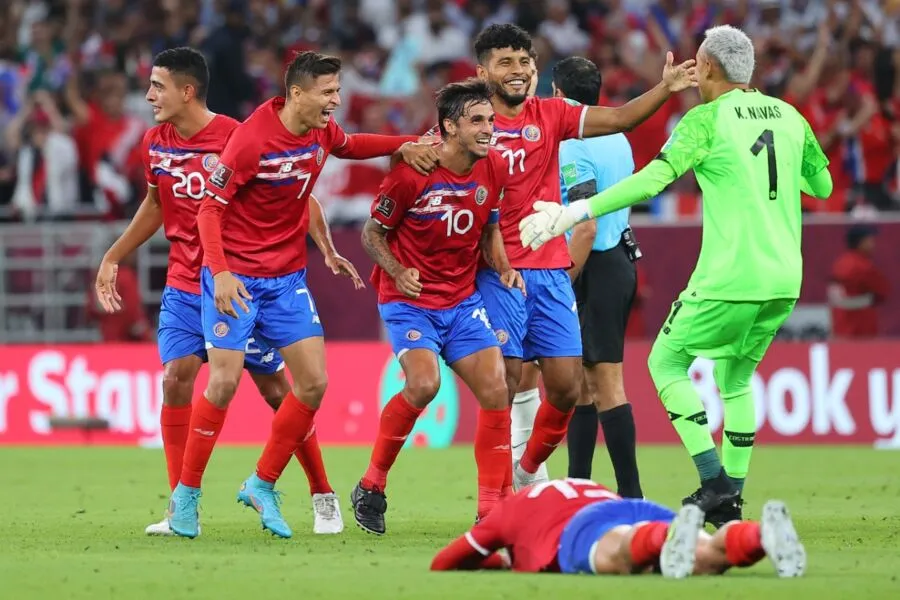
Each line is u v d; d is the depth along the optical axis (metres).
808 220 52.09
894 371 49.66
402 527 28.84
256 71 67.44
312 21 72.56
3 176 64.50
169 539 26.69
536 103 28.66
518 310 28.45
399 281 26.92
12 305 58.25
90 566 22.62
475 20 70.94
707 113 26.05
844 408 49.84
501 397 26.97
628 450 29.81
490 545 21.02
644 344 50.94
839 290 51.88
